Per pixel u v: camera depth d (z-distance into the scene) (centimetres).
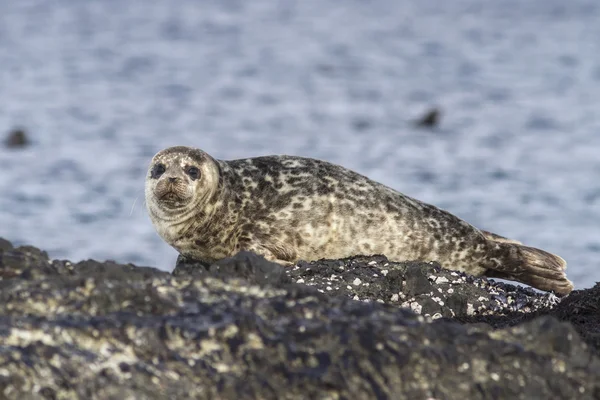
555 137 16275
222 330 2039
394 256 4241
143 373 1947
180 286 2238
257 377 1964
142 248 9381
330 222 4194
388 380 1975
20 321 2016
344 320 2108
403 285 3556
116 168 13712
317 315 2136
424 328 2086
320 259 4069
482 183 12362
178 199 4072
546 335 2091
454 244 4259
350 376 1970
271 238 4181
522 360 2031
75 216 10712
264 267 2398
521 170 13238
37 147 15488
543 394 1989
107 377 1928
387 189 4331
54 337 1984
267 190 4262
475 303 3528
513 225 9988
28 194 11869
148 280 2252
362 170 13538
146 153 15125
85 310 2086
